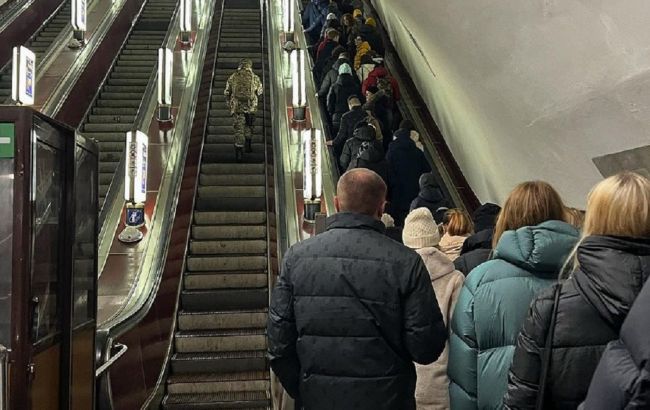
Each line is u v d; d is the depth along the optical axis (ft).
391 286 6.49
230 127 34.09
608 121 13.10
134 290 17.60
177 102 32.07
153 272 18.16
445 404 8.14
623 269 4.45
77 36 35.76
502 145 19.29
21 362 6.78
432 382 8.18
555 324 4.90
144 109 30.37
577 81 13.11
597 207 4.79
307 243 6.99
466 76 19.11
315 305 6.62
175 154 27.04
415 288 6.50
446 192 25.09
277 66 36.35
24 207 6.88
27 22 39.04
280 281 7.00
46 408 7.63
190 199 26.20
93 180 9.97
